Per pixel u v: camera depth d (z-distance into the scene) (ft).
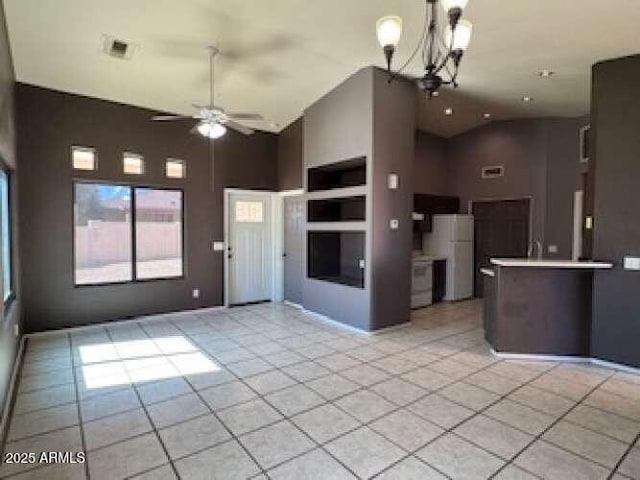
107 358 12.15
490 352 12.91
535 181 20.35
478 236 22.77
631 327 11.06
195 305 18.38
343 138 15.85
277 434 7.82
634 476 6.54
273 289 21.40
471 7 9.32
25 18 10.77
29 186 13.91
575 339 12.03
